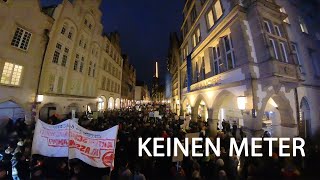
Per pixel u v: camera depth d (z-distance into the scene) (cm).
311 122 791
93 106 2773
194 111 1781
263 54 848
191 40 1997
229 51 1142
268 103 978
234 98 1275
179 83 2927
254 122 823
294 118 845
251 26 927
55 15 1811
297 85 830
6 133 1084
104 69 3278
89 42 2606
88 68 2586
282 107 873
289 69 827
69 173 638
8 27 1305
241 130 929
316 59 759
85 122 1424
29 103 1506
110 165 573
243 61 923
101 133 593
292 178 422
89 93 2681
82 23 2342
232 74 1046
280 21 914
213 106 1298
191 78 1947
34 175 613
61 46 1944
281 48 903
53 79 1828
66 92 2042
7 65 1322
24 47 1472
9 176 634
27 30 1478
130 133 1070
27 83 1490
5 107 1391
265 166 511
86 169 716
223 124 1201
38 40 1603
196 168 646
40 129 645
